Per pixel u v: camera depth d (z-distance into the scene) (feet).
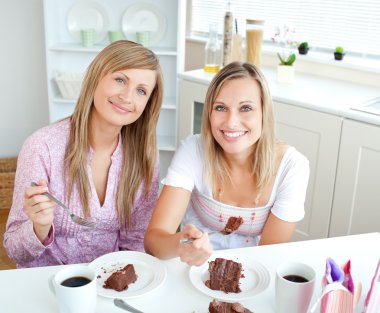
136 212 5.57
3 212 10.26
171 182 5.26
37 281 3.94
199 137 5.60
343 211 7.59
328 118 7.39
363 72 9.12
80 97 5.07
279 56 8.94
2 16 10.85
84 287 3.33
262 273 4.15
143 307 3.75
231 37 9.20
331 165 7.54
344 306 3.26
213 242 5.51
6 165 11.12
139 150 5.39
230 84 4.96
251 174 5.28
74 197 5.16
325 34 9.84
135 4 10.43
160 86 5.23
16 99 11.49
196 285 3.98
